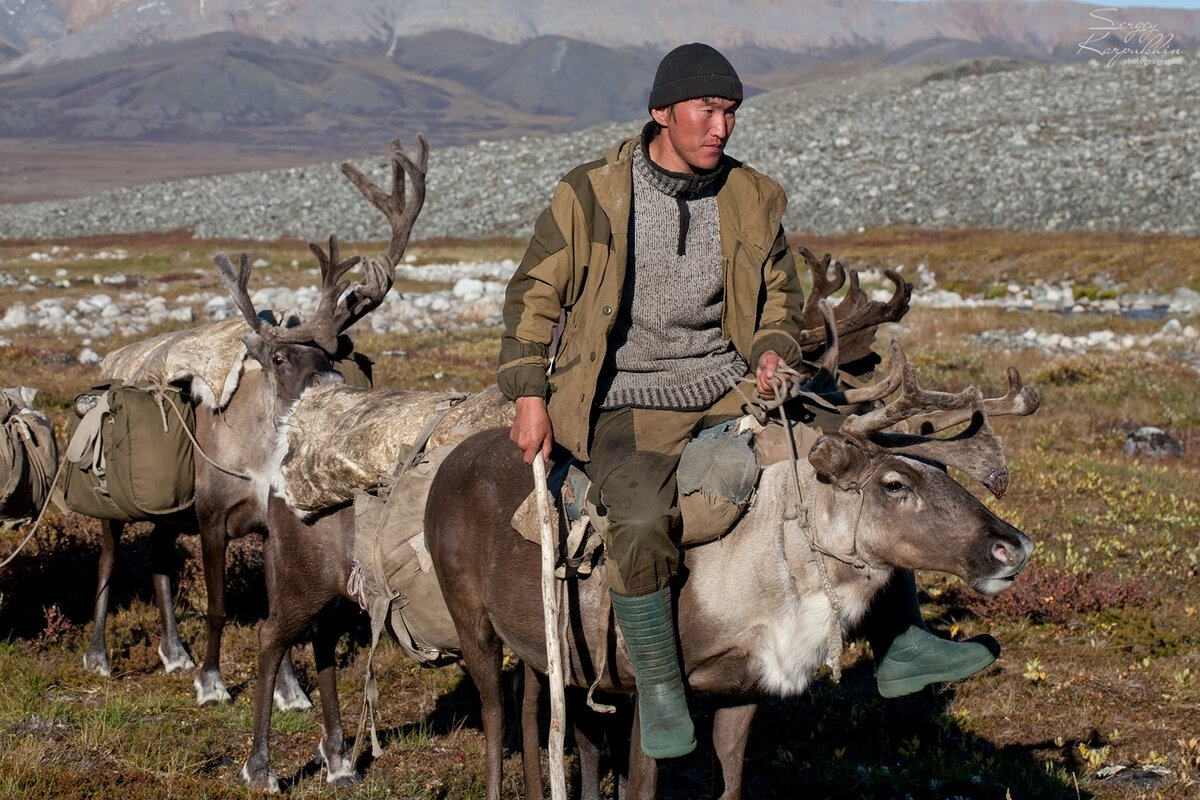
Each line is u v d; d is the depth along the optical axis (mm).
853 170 61625
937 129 68312
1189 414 17188
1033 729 7035
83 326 25891
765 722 7223
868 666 7977
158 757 6441
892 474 4281
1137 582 9297
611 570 4418
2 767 5996
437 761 6699
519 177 70312
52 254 51031
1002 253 40375
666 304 4492
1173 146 58062
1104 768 6457
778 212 4605
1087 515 11469
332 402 6156
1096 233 46500
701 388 4547
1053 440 15398
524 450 4527
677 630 4570
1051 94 73250
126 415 7461
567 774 6562
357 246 55625
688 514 4426
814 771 6570
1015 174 57188
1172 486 12914
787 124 73500
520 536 4848
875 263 41469
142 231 66250
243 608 9070
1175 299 34312
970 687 7602
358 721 7238
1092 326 27578
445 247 55031
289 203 70125
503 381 4512
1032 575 9188
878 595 4793
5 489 7645
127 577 9336
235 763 6633
